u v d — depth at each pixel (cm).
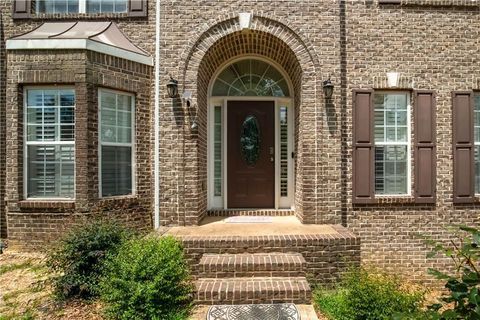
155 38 585
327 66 577
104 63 525
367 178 588
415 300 345
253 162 682
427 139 595
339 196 572
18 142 516
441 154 601
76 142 503
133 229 484
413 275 580
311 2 579
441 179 598
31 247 512
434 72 600
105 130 537
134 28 589
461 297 188
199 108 593
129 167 572
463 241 243
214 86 676
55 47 500
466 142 599
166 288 362
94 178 512
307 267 470
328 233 501
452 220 594
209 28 575
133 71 562
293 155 673
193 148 572
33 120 526
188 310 371
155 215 568
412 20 600
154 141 580
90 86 508
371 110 591
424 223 591
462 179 598
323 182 571
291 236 484
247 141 682
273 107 679
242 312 365
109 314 350
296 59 585
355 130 588
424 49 600
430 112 596
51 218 512
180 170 569
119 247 400
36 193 527
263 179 682
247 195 682
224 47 611
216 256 459
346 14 596
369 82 593
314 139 574
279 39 579
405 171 612
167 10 575
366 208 589
